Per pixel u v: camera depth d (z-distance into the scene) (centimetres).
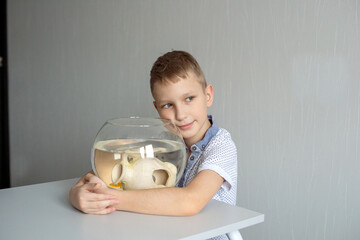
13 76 262
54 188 98
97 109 213
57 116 237
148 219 74
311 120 135
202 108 102
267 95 146
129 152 77
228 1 154
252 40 148
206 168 90
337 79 128
